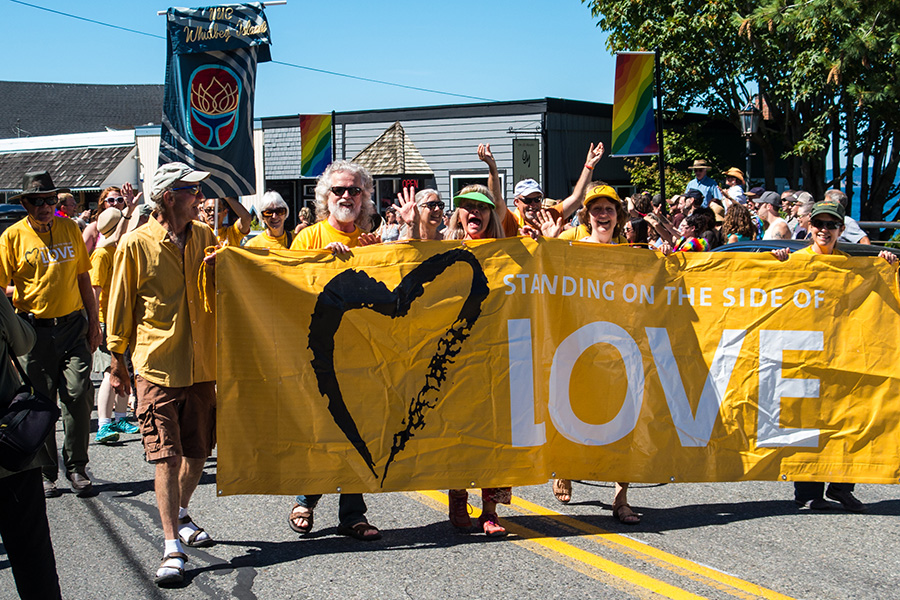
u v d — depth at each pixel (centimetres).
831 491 533
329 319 471
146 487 600
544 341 499
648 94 952
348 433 470
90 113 7388
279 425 464
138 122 7519
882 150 2098
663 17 2092
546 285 500
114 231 728
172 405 438
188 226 460
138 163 2919
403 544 471
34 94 7288
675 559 445
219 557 454
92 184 2841
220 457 458
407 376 477
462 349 483
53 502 566
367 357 475
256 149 2550
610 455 507
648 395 515
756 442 523
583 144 2153
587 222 596
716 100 2148
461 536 484
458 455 478
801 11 1611
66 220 600
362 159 2208
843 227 538
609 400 509
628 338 514
